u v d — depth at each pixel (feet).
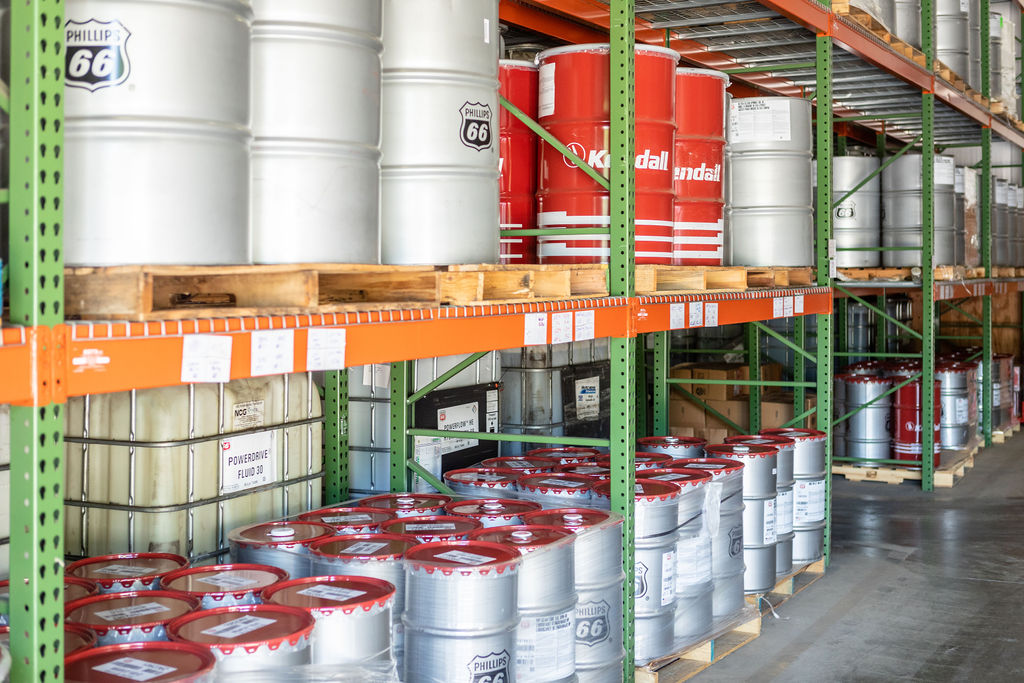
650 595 13.37
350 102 8.34
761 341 35.63
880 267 30.42
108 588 9.00
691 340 35.58
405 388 15.07
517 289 10.53
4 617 7.72
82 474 11.39
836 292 30.07
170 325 6.66
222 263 7.22
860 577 20.49
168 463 11.14
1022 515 26.17
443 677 9.52
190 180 6.98
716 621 15.42
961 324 47.65
